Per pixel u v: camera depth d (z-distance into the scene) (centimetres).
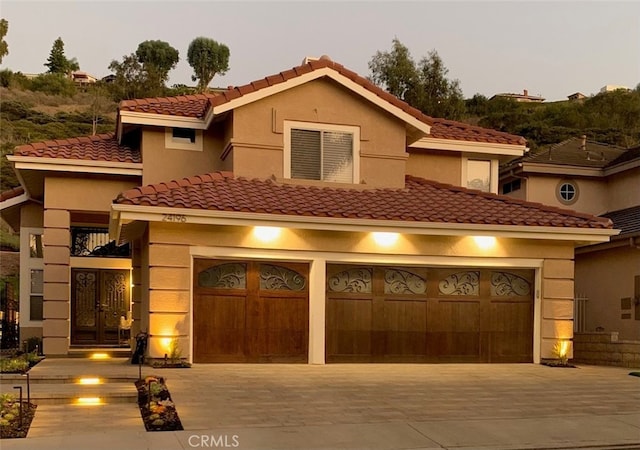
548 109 5234
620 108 5025
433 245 1421
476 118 5362
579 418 918
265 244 1332
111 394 973
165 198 1250
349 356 1383
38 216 1756
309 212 1302
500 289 1481
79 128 4812
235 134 1477
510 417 911
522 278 1491
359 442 760
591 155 2327
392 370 1294
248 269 1342
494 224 1384
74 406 934
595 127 4847
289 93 1519
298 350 1359
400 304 1421
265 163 1492
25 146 1561
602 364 1578
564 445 781
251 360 1330
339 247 1375
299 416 873
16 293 2467
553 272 1481
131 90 5100
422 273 1438
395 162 1582
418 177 1719
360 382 1137
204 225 1295
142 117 1546
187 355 1278
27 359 1394
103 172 1562
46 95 5669
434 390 1088
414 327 1424
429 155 1800
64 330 1558
